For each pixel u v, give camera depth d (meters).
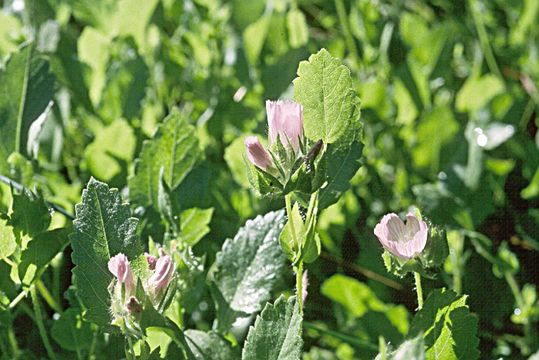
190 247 0.73
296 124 0.63
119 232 0.65
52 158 0.92
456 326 0.66
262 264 0.72
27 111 0.81
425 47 1.01
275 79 0.96
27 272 0.70
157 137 0.77
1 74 0.81
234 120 0.96
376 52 1.02
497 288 0.86
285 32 1.01
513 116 0.96
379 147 0.96
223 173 0.90
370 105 0.96
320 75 0.64
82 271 0.64
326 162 0.64
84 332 0.73
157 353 0.64
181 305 0.72
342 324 0.84
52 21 0.98
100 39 0.99
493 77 0.98
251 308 0.71
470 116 0.97
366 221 0.92
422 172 0.93
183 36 1.01
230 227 0.87
